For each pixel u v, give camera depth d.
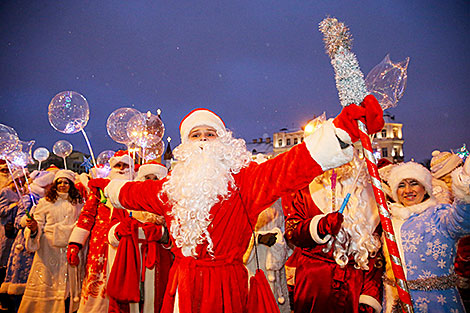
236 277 1.99
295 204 2.88
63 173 4.73
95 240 4.21
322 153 1.77
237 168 2.07
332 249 2.61
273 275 3.56
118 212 3.93
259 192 1.97
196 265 2.00
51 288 4.45
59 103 4.03
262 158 3.84
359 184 2.77
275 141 34.09
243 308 1.96
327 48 1.82
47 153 7.04
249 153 2.21
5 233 5.79
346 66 1.77
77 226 4.24
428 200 2.88
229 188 2.02
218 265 1.98
